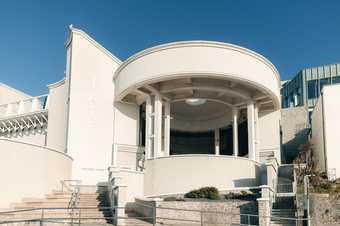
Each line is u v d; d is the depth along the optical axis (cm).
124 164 2877
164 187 2484
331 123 2794
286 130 3956
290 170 2638
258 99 2905
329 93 2852
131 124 2964
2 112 3716
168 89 2723
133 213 1889
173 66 2548
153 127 2734
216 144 3300
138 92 2789
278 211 1819
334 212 1900
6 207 1888
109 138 2880
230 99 2906
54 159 2225
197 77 2608
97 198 2056
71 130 2789
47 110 3231
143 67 2642
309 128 3881
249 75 2595
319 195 1920
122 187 1758
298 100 4600
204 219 1825
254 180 2614
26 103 3584
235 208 1816
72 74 2881
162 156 2591
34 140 3328
